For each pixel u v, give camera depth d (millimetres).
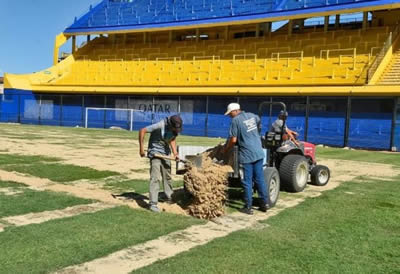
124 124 34562
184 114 31328
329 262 4938
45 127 32969
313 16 31375
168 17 41750
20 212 6375
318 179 10109
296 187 8984
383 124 23234
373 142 23547
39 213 6379
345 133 24500
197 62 36781
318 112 25547
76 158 13438
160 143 6891
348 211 7453
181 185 9258
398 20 32281
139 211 6746
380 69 26188
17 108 39625
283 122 8852
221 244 5352
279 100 27188
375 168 14281
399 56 27812
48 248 4914
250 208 7016
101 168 11430
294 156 9125
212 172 6691
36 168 10891
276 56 33438
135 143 20062
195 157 7242
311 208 7613
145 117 33625
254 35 39125
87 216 6293
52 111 37969
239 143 7020
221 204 6812
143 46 42438
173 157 6898
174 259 4785
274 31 37812
